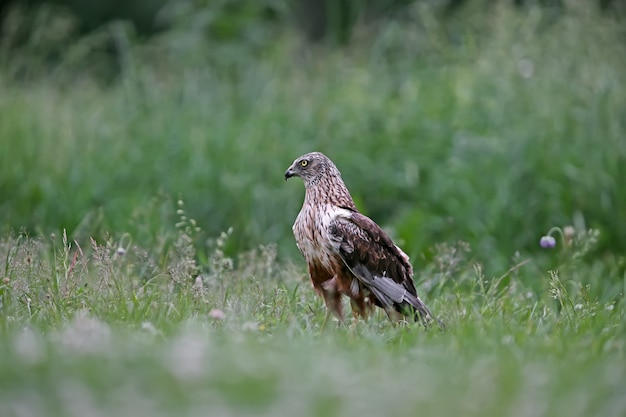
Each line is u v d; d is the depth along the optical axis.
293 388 6.78
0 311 9.59
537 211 14.98
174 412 6.32
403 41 18.48
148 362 7.15
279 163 15.95
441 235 14.91
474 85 16.95
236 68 19.09
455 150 15.99
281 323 9.51
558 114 16.23
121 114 17.38
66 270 10.16
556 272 11.40
